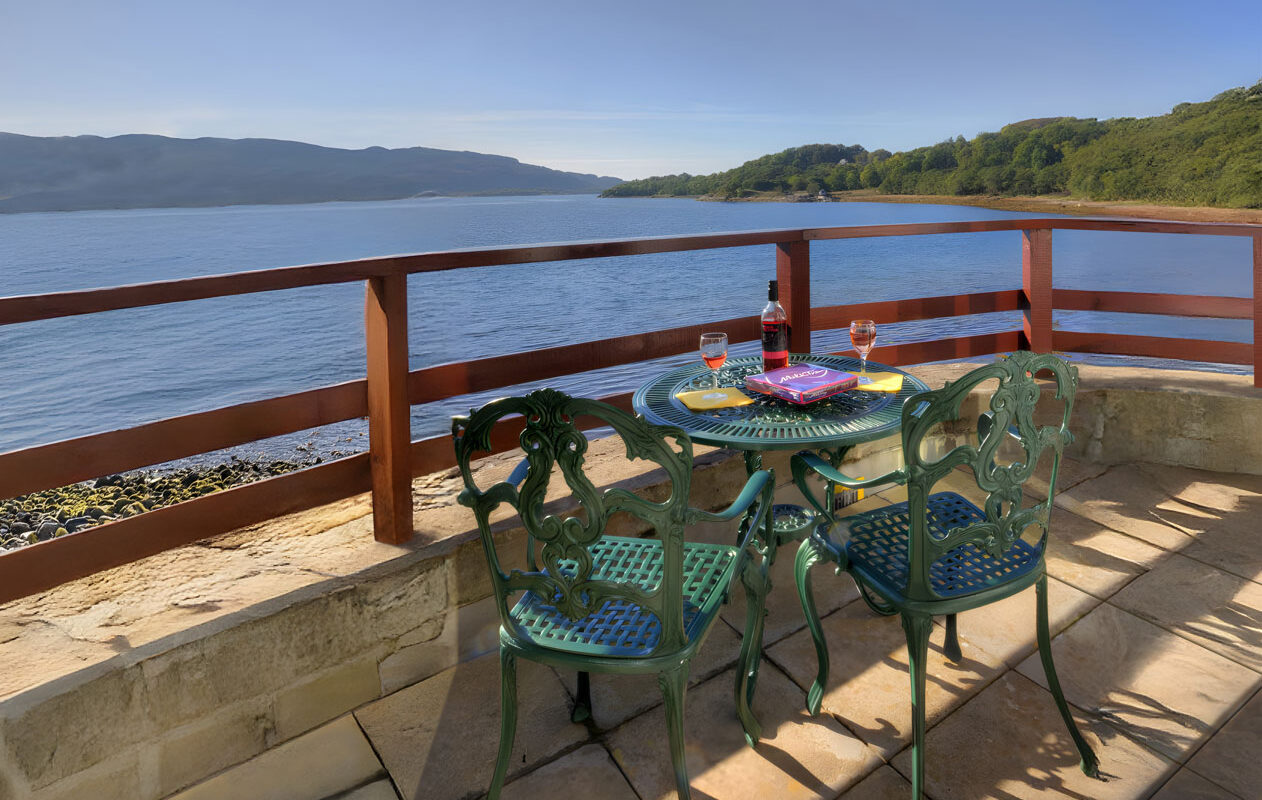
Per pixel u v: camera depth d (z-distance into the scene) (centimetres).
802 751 184
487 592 229
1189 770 172
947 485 343
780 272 333
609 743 191
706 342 226
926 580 156
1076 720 191
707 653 228
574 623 156
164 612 185
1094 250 4747
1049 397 364
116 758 165
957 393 143
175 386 1427
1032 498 326
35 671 160
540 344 1848
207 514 198
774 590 262
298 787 176
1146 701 197
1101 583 257
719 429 192
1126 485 335
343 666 201
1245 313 347
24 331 2094
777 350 238
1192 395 340
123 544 186
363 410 227
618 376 1228
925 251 4562
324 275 198
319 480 217
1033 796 166
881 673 214
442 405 1065
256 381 1470
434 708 206
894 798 167
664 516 135
